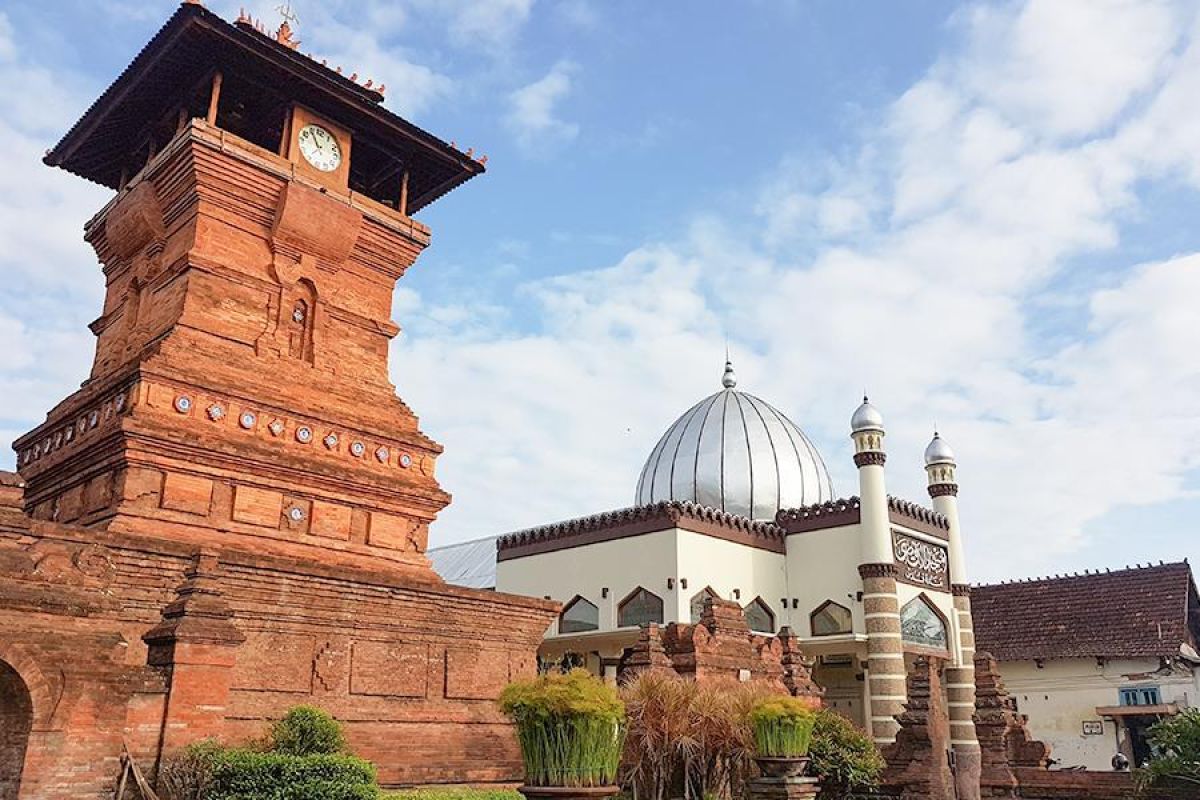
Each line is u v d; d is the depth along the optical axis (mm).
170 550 12555
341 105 18531
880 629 26484
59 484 15922
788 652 21031
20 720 9703
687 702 14266
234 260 16953
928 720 18891
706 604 19625
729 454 32469
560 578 27359
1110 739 30562
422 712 14945
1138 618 31750
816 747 18750
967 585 30766
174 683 10758
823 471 34031
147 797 9938
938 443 32344
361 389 18219
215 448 14977
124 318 18000
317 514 16281
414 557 17547
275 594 13547
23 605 10188
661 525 25516
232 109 19281
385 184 21672
